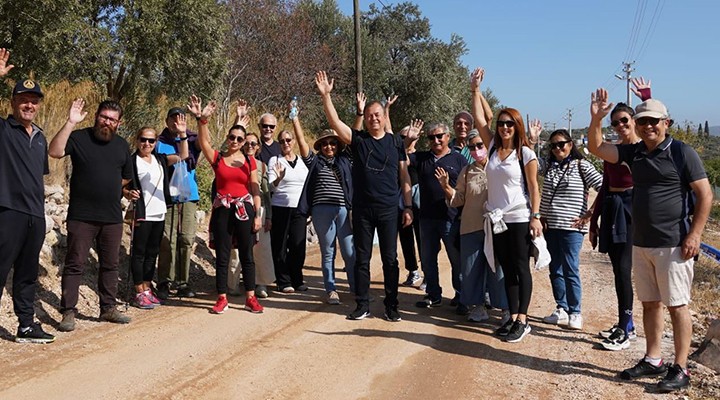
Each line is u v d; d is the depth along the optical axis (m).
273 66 25.53
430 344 5.62
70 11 11.41
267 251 7.20
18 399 4.08
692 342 5.85
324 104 6.05
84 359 4.89
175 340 5.48
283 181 7.57
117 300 6.63
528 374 4.91
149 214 6.45
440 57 36.38
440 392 4.52
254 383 4.57
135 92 13.27
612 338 5.56
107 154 5.71
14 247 4.99
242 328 5.94
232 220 6.49
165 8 12.69
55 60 11.31
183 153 6.90
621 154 4.76
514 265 5.80
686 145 4.38
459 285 6.90
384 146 6.13
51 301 6.12
